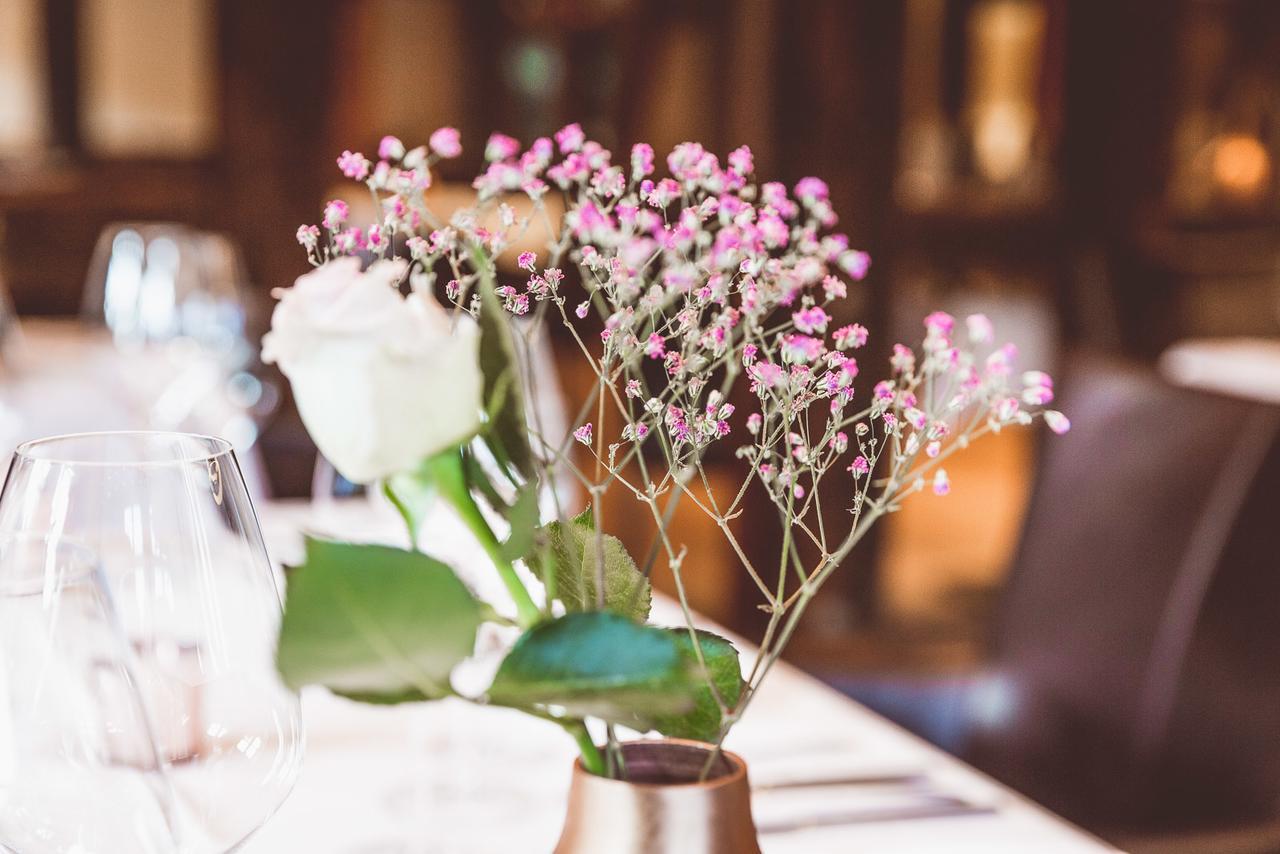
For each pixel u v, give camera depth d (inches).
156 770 30.4
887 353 152.1
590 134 302.4
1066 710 66.9
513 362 28.6
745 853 29.3
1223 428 62.1
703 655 30.1
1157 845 55.8
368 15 338.6
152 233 80.0
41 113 251.0
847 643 67.9
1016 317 264.2
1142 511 64.9
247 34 231.0
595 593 29.8
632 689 27.4
